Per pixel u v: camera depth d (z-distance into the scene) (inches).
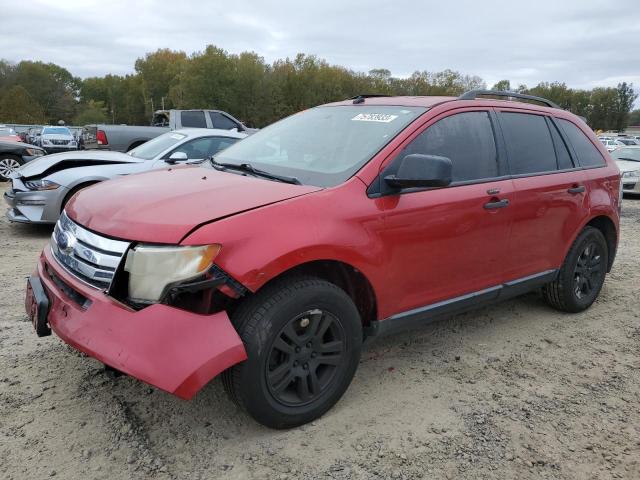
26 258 238.7
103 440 108.0
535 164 163.6
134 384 128.9
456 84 3676.2
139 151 334.3
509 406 126.6
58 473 98.2
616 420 122.4
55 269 114.0
